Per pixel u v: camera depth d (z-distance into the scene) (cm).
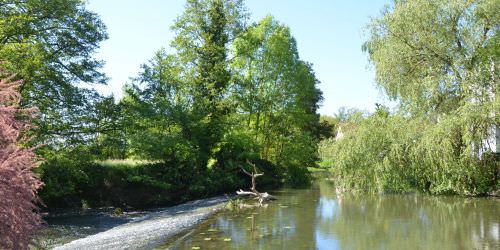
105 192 2223
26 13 2033
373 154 1848
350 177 1898
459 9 1880
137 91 2497
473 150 1705
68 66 2205
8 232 484
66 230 1545
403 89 1967
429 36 1941
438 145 1703
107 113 2241
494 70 1797
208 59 2808
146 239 1218
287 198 2052
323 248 1002
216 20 2872
